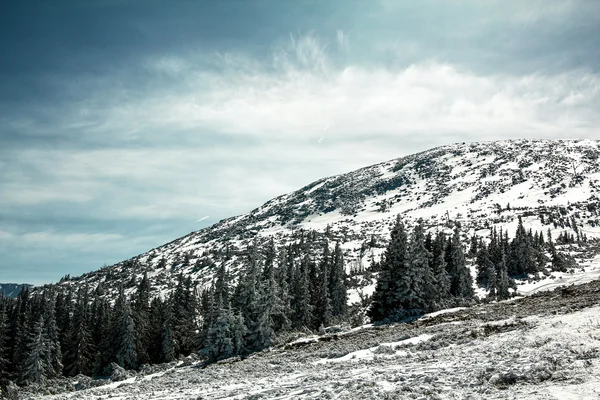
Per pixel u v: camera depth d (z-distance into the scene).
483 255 86.19
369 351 26.88
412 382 14.26
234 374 27.78
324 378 18.69
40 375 57.34
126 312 64.69
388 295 48.59
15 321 76.19
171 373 39.97
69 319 82.25
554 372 12.00
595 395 9.54
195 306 78.38
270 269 76.56
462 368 15.48
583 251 119.31
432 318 39.31
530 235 108.69
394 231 50.22
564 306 29.00
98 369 65.31
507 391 11.16
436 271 60.34
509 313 32.28
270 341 44.97
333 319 65.56
